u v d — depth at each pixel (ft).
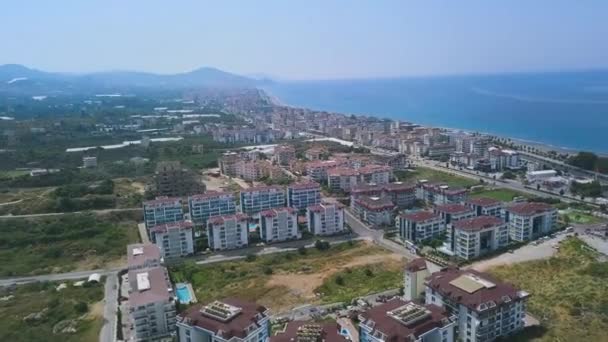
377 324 383.04
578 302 477.36
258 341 396.98
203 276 625.00
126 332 482.69
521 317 437.58
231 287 583.17
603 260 597.11
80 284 604.08
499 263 619.26
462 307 426.92
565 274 561.43
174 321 479.41
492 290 435.12
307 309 503.20
